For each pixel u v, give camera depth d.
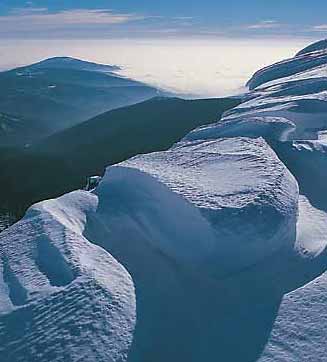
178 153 19.62
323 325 11.83
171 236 15.02
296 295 12.94
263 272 13.96
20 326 11.68
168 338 12.02
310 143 22.31
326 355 11.07
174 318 12.59
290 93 36.12
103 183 18.47
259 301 13.00
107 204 16.83
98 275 12.84
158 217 15.68
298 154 21.39
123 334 11.54
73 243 14.12
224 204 14.70
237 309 12.81
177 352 11.73
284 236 14.88
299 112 28.61
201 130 26.08
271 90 39.44
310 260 14.42
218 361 11.51
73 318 11.66
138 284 13.50
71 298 12.11
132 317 12.02
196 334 12.20
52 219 15.41
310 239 15.38
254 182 16.20
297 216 16.09
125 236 15.48
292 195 16.25
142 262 14.43
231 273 13.88
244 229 14.17
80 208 16.50
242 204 14.74
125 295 12.54
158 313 12.66
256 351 11.55
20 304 12.21
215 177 16.84
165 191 15.88
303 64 57.12
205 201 14.92
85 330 11.41
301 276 13.84
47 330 11.50
